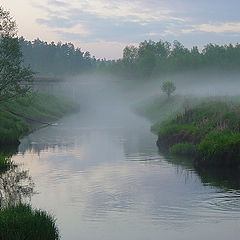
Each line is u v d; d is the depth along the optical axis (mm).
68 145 37562
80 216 15367
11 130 40656
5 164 26203
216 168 24188
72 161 28094
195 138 30875
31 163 27531
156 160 27734
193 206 16281
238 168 23969
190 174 22734
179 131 33438
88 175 22969
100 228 14039
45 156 30781
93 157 29766
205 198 17391
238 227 13844
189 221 14531
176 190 18969
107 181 21266
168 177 22000
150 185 20094
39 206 16750
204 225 14086
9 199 17797
